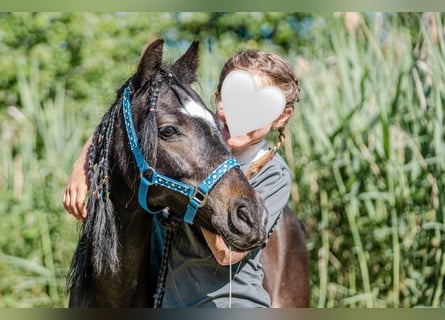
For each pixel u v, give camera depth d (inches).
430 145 207.5
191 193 111.0
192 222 114.1
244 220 108.0
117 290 123.2
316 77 226.7
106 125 120.0
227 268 119.8
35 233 228.4
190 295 120.7
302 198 219.6
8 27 359.3
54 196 231.8
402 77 206.8
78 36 364.2
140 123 115.0
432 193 209.0
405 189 209.0
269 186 122.0
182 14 384.8
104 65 350.3
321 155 216.5
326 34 244.7
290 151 216.5
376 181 215.9
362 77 211.0
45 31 362.6
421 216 211.2
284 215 170.4
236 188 109.7
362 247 217.5
